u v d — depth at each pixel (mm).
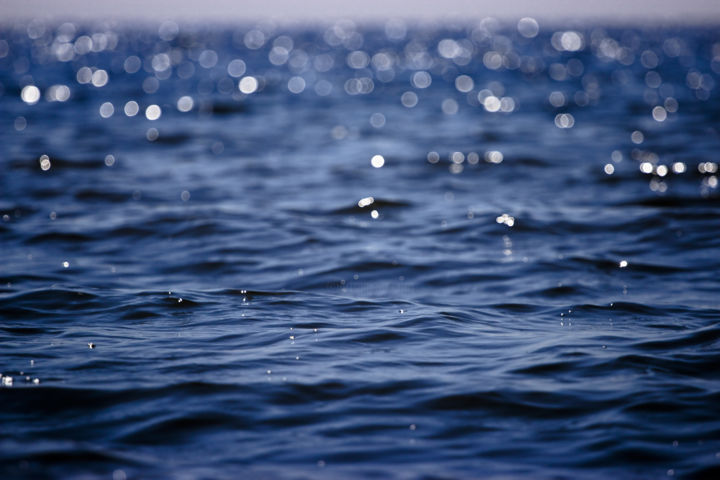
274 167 33469
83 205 24562
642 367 10562
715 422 8836
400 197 26375
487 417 9039
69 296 14320
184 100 72875
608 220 22047
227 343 11602
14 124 49500
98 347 11383
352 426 8781
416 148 39750
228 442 8383
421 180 30359
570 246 19359
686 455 8078
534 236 20406
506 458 8062
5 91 79750
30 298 14156
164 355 11000
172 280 16297
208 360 10773
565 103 70062
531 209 23719
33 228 20953
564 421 8922
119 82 101562
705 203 24828
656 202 25078
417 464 7922
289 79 112750
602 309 13961
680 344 11625
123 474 7617
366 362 10758
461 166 33812
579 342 11734
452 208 24125
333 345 11516
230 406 9242
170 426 8727
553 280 16172
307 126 51344
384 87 95312
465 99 76000
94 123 51406
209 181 29719
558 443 8391
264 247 19172
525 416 9070
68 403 9289
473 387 9836
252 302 14047
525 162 34625
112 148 39000
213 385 9836
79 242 19609
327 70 142500
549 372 10406
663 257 18297
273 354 11062
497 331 12430
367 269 17141
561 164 34031
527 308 14117
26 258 17984
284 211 23672
